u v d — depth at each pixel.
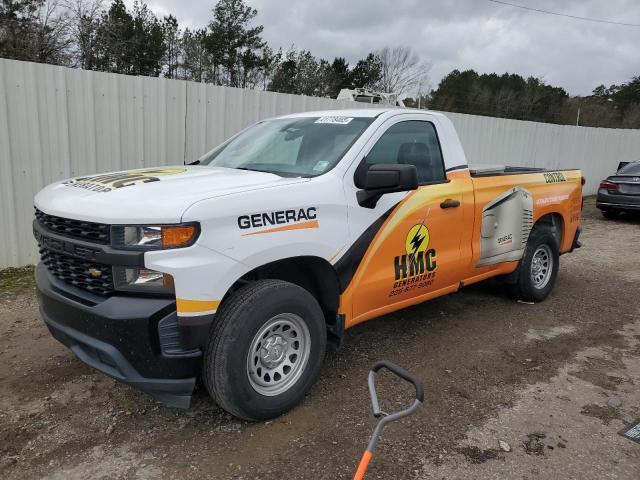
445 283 4.48
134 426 3.21
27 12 19.58
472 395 3.67
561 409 3.51
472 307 5.60
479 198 4.64
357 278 3.65
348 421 3.29
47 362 4.04
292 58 37.50
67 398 3.52
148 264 2.70
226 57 34.44
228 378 2.96
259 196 3.05
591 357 4.39
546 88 57.28
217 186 3.14
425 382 3.85
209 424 3.24
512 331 4.94
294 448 3.01
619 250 9.05
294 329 3.31
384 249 3.80
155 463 2.86
